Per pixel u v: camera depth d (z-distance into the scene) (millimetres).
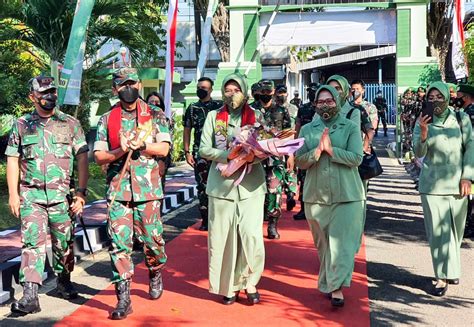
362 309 6273
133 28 14055
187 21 31016
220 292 6391
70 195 6395
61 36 12797
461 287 7070
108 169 6113
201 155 6414
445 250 6750
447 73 25781
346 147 6340
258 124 6195
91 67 14352
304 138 6453
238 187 6219
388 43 20328
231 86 6301
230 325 5824
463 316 6109
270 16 20578
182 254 8625
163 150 6094
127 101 5965
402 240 9492
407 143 19797
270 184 9211
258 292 6777
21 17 12570
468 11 23422
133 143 5918
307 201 6375
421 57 20078
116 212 6023
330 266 6207
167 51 12227
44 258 6242
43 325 5926
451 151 6781
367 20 20297
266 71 32062
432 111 6746
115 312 5961
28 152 6219
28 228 6156
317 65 34375
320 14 20391
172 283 7227
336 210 6215
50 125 6285
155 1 20156
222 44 24484
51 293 6973
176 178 16344
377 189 14750
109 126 6039
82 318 6035
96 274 7777
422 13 19922
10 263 7156
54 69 11297
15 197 6242
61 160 6285
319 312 6180
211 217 6355
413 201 13086
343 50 36031
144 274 7660
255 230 6234
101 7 13164
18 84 12281
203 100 9859
